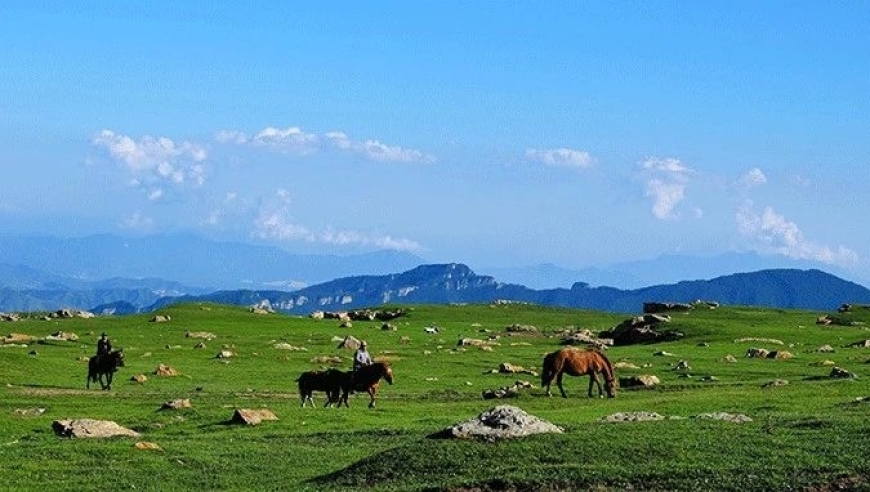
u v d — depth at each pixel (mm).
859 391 70000
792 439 40625
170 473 41438
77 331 154125
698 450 38969
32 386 87188
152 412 65812
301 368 107000
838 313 176000
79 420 53250
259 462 44125
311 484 38656
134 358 113062
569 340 147000
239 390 86438
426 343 141750
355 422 60094
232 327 164125
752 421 47219
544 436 41594
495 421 43094
